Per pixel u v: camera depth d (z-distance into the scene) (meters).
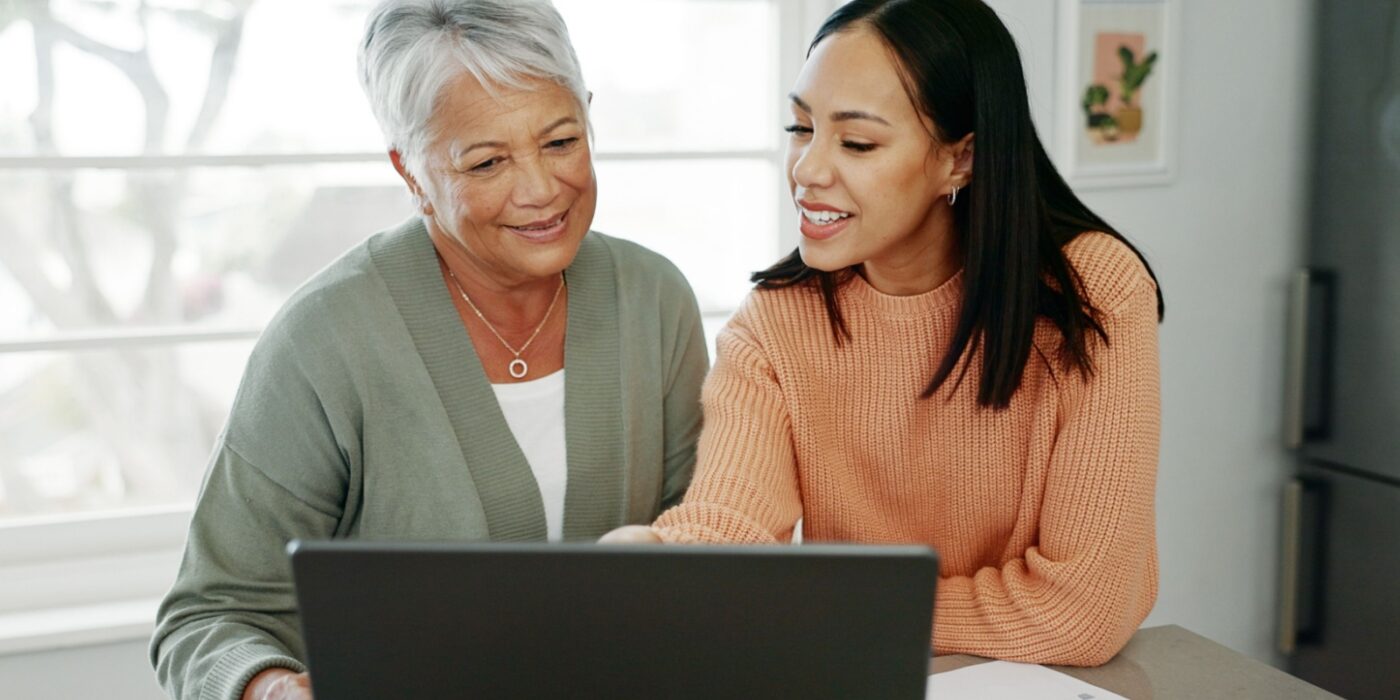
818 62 1.20
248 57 2.10
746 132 2.37
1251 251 2.71
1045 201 1.34
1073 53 2.41
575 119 1.23
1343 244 2.49
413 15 1.20
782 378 1.37
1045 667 1.23
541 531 1.38
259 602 1.29
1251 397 2.77
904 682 0.76
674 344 1.50
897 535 1.44
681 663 0.76
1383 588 2.47
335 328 1.30
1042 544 1.29
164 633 1.28
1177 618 2.79
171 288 2.12
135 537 2.11
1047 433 1.31
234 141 2.12
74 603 2.06
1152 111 2.52
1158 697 1.16
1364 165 2.42
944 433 1.36
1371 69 2.38
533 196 1.22
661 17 2.28
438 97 1.19
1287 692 1.17
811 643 0.76
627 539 1.17
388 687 0.77
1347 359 2.50
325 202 2.17
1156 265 2.62
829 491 1.41
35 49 1.99
